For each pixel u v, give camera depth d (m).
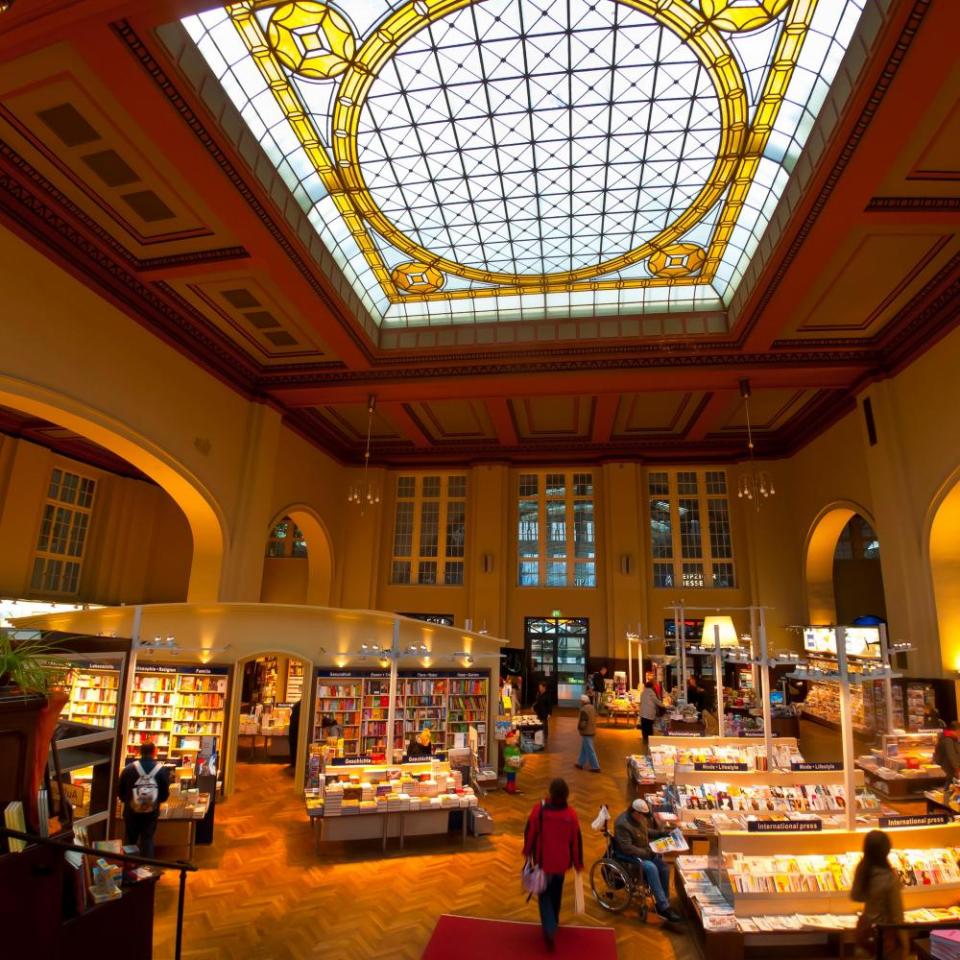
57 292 9.09
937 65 6.45
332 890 6.45
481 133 9.18
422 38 7.62
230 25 7.12
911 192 8.52
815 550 17.14
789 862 5.61
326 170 9.73
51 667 3.91
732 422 17.92
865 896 4.90
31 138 7.73
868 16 6.62
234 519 13.52
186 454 11.96
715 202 10.47
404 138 9.27
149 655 10.17
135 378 10.66
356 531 20.05
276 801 9.57
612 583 18.81
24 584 14.70
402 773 8.16
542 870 5.25
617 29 7.51
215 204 8.73
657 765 9.09
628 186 10.24
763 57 7.71
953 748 9.09
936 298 10.81
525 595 19.58
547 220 11.15
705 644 10.55
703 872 6.08
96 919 3.79
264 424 14.31
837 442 15.42
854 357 12.84
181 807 7.39
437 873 6.92
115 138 7.77
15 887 3.14
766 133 8.83
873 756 10.38
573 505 20.08
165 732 9.91
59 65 6.62
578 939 5.51
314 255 10.60
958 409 10.67
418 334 13.98
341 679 10.62
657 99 8.52
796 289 10.66
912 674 11.52
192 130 7.49
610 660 18.50
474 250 12.01
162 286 10.84
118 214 9.13
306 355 13.67
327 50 7.67
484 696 11.27
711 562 19.05
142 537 18.22
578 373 13.68
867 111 7.09
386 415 17.83
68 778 5.65
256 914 5.90
